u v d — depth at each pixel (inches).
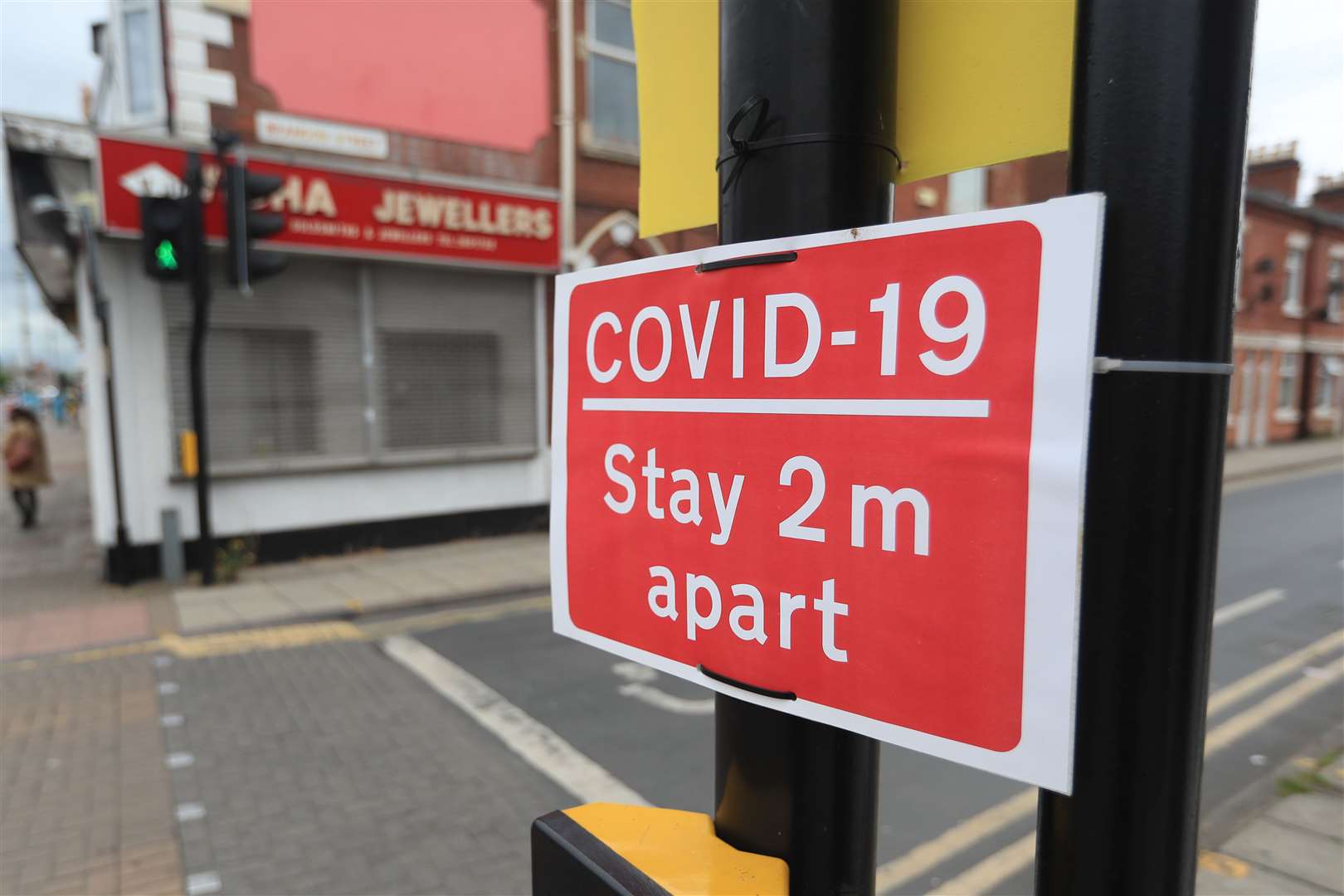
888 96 44.6
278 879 122.6
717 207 56.1
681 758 161.5
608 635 54.7
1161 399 33.9
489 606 277.3
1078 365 32.9
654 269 49.5
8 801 145.0
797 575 43.1
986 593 36.0
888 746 171.0
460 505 365.4
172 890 120.0
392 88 328.2
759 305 43.7
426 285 348.2
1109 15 34.4
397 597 279.0
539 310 378.6
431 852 129.6
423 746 166.7
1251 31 33.8
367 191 318.0
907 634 38.8
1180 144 33.2
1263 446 871.1
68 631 243.8
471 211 343.3
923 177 46.8
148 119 292.7
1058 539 33.6
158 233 263.1
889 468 39.0
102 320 278.5
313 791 148.3
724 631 47.1
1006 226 34.6
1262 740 167.2
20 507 438.6
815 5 42.2
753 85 43.9
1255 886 114.7
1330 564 323.6
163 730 174.6
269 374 316.2
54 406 2010.3
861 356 39.7
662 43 59.4
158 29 285.1
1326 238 904.9
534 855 52.0
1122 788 35.5
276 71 303.4
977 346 35.7
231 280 265.1
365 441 339.0
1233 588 285.9
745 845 47.8
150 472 297.0
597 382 54.2
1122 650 35.1
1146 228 33.8
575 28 372.2
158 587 291.0
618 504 53.3
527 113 362.6
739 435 45.3
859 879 46.9
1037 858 39.1
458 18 340.5
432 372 353.7
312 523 330.3
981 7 43.5
